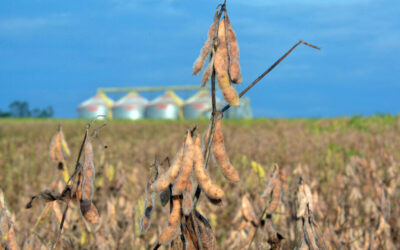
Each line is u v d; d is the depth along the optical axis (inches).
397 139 398.3
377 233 89.8
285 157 319.0
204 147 44.9
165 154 50.6
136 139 692.1
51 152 62.2
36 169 307.7
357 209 114.3
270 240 64.7
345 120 835.4
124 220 98.4
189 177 42.5
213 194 41.6
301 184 55.5
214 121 44.4
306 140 444.5
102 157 113.5
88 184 47.8
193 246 44.6
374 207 106.7
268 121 1025.5
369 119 789.2
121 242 85.1
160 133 832.9
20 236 84.4
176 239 46.0
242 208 69.8
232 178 43.8
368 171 139.5
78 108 2783.0
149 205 48.0
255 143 406.0
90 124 48.9
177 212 44.7
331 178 199.5
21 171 291.1
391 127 650.8
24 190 202.7
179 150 43.6
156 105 2522.1
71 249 76.7
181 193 45.1
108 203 87.7
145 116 2637.8
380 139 405.4
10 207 180.9
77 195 47.9
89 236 83.7
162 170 48.4
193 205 44.7
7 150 449.4
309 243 52.3
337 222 97.0
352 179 139.7
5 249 57.0
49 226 84.3
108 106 2763.3
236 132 704.4
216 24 44.4
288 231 80.5
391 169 136.3
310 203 54.3
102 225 82.4
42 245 65.3
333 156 304.5
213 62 43.9
